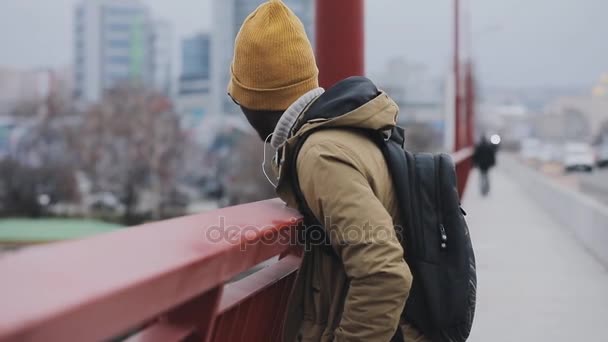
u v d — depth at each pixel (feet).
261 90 5.76
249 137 220.64
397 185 5.43
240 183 215.92
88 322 2.81
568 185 129.39
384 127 5.41
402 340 5.44
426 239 5.44
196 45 341.00
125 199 199.62
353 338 4.92
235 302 5.45
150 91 216.54
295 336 5.74
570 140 386.73
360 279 4.78
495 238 26.27
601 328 13.07
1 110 240.53
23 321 2.44
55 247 3.66
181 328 4.37
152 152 204.23
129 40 355.56
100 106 206.90
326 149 5.02
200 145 237.04
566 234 27.66
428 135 282.56
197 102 328.29
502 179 85.92
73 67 349.82
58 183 202.08
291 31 5.74
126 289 3.07
